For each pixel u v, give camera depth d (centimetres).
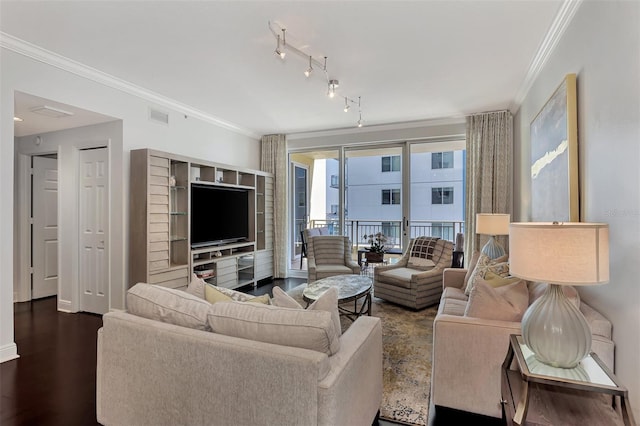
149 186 367
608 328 172
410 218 537
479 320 199
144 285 188
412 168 536
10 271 273
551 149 256
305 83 363
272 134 603
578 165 213
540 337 153
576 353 148
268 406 137
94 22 246
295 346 142
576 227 143
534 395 158
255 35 264
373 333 185
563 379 141
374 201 566
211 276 455
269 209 591
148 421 166
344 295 323
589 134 198
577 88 215
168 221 391
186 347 154
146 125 396
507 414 167
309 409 130
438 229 523
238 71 332
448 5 225
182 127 448
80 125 387
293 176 627
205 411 150
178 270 402
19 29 256
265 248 578
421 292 404
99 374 182
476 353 193
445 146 517
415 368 261
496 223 367
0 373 252
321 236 528
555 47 260
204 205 452
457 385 198
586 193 203
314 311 149
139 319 173
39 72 293
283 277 598
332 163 596
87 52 293
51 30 257
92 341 312
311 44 277
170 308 171
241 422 143
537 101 319
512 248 162
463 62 311
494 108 451
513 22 244
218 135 514
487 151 463
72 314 393
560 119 233
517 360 160
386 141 543
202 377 150
